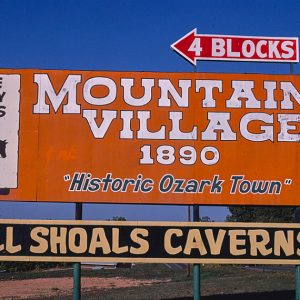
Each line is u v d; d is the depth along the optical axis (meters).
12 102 14.33
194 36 14.69
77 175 14.22
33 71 14.45
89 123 14.37
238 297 23.78
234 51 14.65
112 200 14.20
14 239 13.91
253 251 14.08
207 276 43.41
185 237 14.05
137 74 14.55
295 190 14.36
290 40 14.72
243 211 53.78
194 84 14.56
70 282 44.78
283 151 14.46
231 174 14.37
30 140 14.25
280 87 14.62
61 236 13.96
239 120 14.51
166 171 14.32
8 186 14.12
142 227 14.03
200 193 14.30
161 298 25.56
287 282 32.09
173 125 14.45
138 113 14.44
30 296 33.41
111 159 14.30
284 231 14.16
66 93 14.42
